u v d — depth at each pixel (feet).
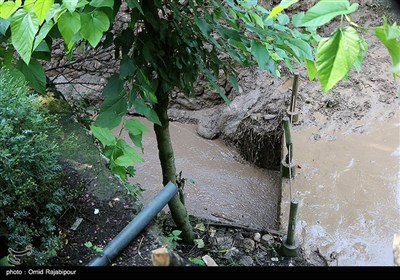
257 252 10.40
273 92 16.51
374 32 3.47
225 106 17.49
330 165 13.25
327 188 12.54
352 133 14.33
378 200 12.10
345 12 3.26
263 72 17.06
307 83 16.17
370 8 17.28
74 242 7.79
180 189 10.12
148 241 7.90
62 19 5.04
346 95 15.42
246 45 6.97
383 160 13.29
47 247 7.39
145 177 15.29
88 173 9.04
